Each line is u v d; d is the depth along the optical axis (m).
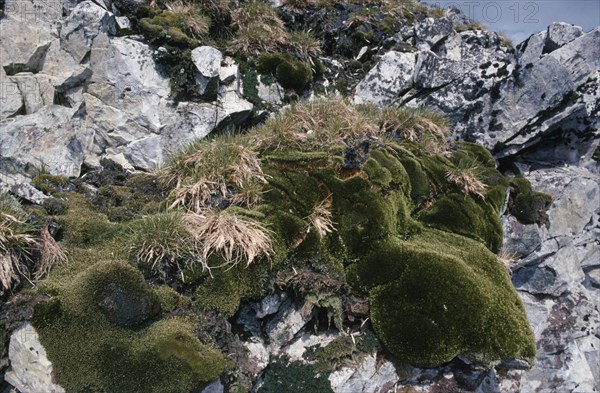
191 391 0.54
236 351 0.60
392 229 0.71
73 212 0.71
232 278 0.62
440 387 0.66
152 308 0.56
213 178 0.74
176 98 0.94
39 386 0.53
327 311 0.65
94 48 0.90
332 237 0.69
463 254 0.70
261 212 0.69
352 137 0.83
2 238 0.57
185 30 1.01
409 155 0.83
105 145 0.91
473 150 0.96
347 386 0.62
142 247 0.62
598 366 1.03
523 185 0.99
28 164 0.79
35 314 0.54
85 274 0.57
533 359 0.64
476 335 0.62
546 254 0.98
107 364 0.53
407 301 0.64
